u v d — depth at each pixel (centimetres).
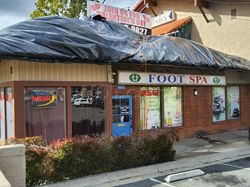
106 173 784
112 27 1302
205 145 1252
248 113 1722
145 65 1192
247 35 1633
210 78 1447
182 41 1407
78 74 1064
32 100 980
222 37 1748
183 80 1339
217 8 1770
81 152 762
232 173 853
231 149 1154
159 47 1262
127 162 841
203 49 1432
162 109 1316
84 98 1084
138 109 1243
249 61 1606
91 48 1033
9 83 981
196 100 1452
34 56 909
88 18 1312
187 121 1407
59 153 734
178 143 1298
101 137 870
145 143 877
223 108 1591
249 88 1731
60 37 1034
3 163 650
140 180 784
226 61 1446
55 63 1015
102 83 1119
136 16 1823
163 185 749
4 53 862
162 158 912
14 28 1054
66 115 1043
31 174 698
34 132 980
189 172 827
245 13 1638
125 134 1198
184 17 1973
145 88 1270
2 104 1085
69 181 721
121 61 1077
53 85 1010
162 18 2069
